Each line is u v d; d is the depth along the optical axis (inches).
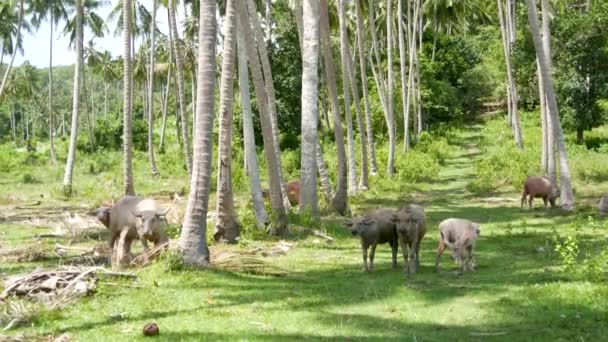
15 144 3144.7
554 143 956.0
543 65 871.7
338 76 1915.6
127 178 967.6
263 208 693.9
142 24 1815.9
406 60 2119.8
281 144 1786.4
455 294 394.9
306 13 766.5
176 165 1648.6
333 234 682.2
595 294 364.8
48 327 328.2
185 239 481.7
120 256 482.0
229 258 500.1
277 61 1772.9
